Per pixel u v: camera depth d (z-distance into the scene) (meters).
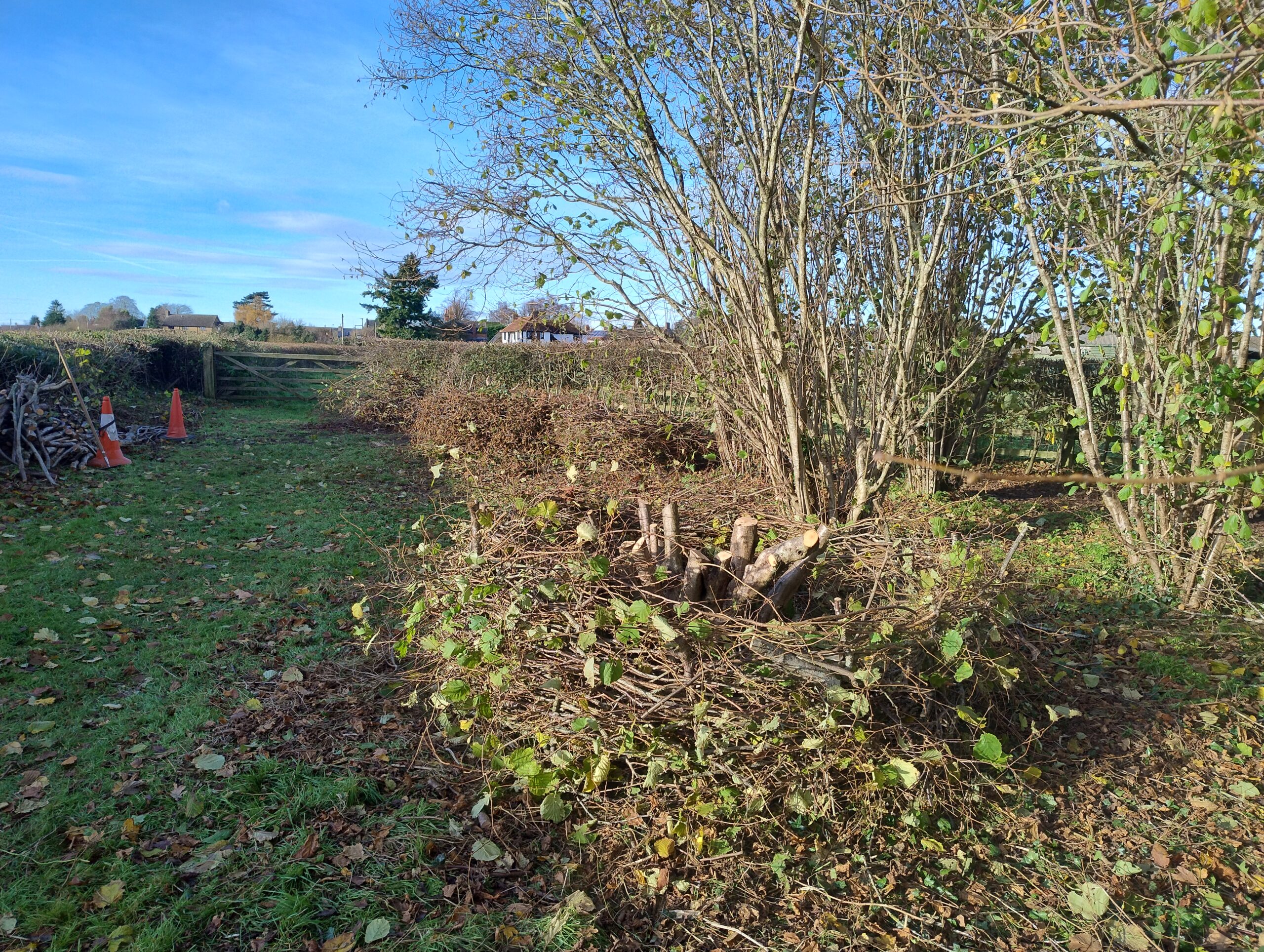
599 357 11.88
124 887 2.42
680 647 2.74
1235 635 4.48
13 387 8.32
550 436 9.71
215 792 2.91
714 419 6.55
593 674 2.76
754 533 3.31
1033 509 7.01
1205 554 4.97
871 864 2.61
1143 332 5.03
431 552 3.64
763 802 2.60
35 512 6.62
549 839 2.71
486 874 2.54
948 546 3.57
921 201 3.97
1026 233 5.61
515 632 2.97
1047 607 4.70
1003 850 2.72
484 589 3.06
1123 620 4.73
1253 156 3.23
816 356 4.71
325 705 3.61
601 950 2.26
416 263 5.46
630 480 6.20
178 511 7.02
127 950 2.20
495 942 2.27
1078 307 5.79
